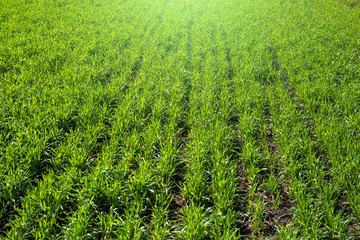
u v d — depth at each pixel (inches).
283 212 152.9
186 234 124.7
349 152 177.6
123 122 221.8
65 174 165.3
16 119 212.4
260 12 658.2
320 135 206.1
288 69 335.9
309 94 268.8
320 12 666.8
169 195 151.9
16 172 152.8
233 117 255.0
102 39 437.4
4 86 265.4
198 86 298.7
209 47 410.9
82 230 122.8
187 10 728.3
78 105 244.1
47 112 217.8
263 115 248.4
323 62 348.2
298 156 192.4
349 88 273.1
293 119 226.1
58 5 708.7
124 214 145.8
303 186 160.1
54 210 138.4
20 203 149.2
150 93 265.9
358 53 382.3
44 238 124.1
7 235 123.0
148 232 131.1
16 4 679.1
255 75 329.7
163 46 426.0
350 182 155.0
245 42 436.8
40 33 455.5
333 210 144.1
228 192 148.3
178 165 189.0
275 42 441.4
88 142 193.3
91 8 678.5
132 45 422.0
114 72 339.9
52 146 193.9
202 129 219.8
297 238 125.0
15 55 348.5
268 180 168.7
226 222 130.3
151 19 601.9
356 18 629.3
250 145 189.0
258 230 132.7
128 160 174.6
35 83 280.4
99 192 145.5
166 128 216.4
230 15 632.4
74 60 346.0
